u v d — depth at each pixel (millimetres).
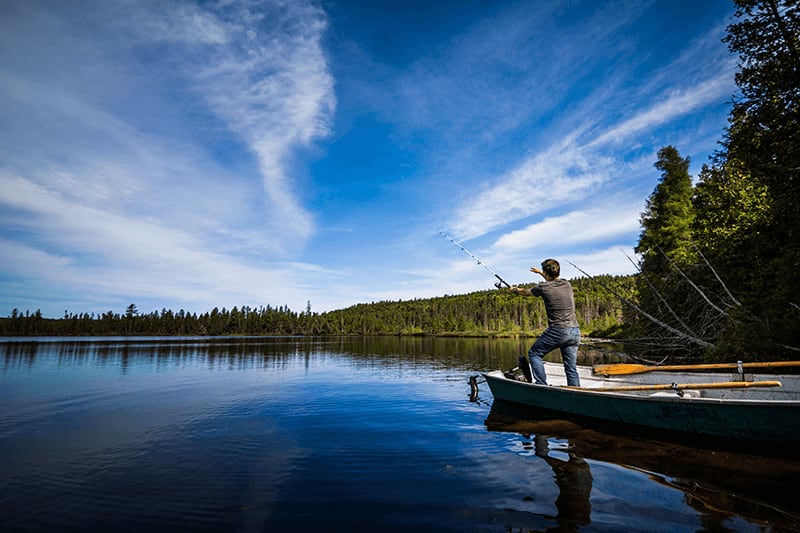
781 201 10555
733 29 10766
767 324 9594
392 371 13391
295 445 4484
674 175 24281
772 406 3625
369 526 2508
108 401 7492
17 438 4840
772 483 3047
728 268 14070
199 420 5828
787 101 10070
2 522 2619
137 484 3297
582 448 4129
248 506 2850
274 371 13398
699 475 3248
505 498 2898
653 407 4457
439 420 5715
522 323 105625
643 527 2393
